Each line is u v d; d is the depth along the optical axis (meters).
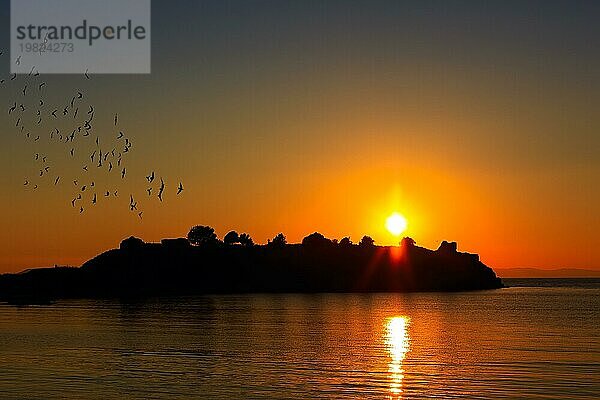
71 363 45.25
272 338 63.31
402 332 71.06
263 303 153.00
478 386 37.16
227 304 145.88
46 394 35.28
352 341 60.38
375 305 143.25
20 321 85.19
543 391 35.91
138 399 34.22
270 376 40.34
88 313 104.62
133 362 45.81
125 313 104.88
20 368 43.09
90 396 34.78
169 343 58.06
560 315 102.94
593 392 35.62
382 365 44.66
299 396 34.91
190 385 37.56
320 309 124.00
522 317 98.25
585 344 57.38
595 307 130.50
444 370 42.44
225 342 58.81
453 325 81.38
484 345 56.88
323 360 46.97
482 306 136.75
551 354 50.22
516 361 46.44
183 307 128.50
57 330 71.25
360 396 34.81
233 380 38.97
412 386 37.31
